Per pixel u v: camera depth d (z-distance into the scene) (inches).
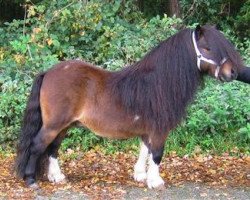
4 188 205.6
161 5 437.4
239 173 230.5
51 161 212.2
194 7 407.2
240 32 400.8
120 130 201.9
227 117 279.1
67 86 199.3
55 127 201.2
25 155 205.9
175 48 193.8
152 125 197.9
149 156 210.4
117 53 320.5
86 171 233.9
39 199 192.7
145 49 316.5
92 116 201.3
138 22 363.9
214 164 245.9
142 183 211.9
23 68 302.0
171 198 194.5
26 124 206.4
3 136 271.7
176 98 194.9
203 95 289.0
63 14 323.6
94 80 201.5
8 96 279.6
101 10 341.4
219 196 197.6
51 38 321.4
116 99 199.5
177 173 229.3
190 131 275.3
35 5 359.3
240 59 191.5
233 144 270.2
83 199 192.5
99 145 272.4
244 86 298.2
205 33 190.2
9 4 430.9
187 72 193.2
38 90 205.3
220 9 413.7
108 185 209.9
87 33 338.6
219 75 188.7
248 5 386.6
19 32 350.0
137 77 198.5
